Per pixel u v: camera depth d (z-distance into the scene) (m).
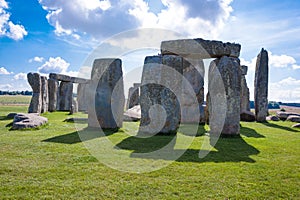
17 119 11.52
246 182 4.98
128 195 4.35
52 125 12.44
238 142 8.89
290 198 4.37
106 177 5.10
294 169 5.79
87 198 4.21
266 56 16.94
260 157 6.81
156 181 4.95
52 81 22.45
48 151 6.95
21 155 6.49
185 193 4.46
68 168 5.56
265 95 16.78
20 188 4.48
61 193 4.35
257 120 16.67
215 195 4.41
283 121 17.08
